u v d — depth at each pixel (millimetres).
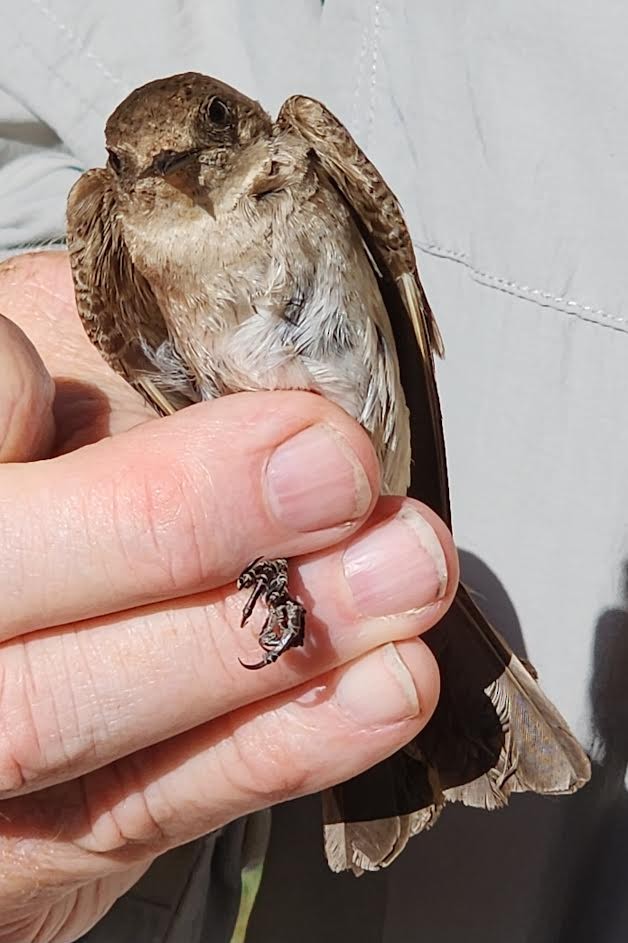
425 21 396
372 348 368
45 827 333
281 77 416
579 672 379
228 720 326
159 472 311
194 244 369
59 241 437
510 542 386
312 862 412
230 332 371
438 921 389
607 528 379
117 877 378
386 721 321
